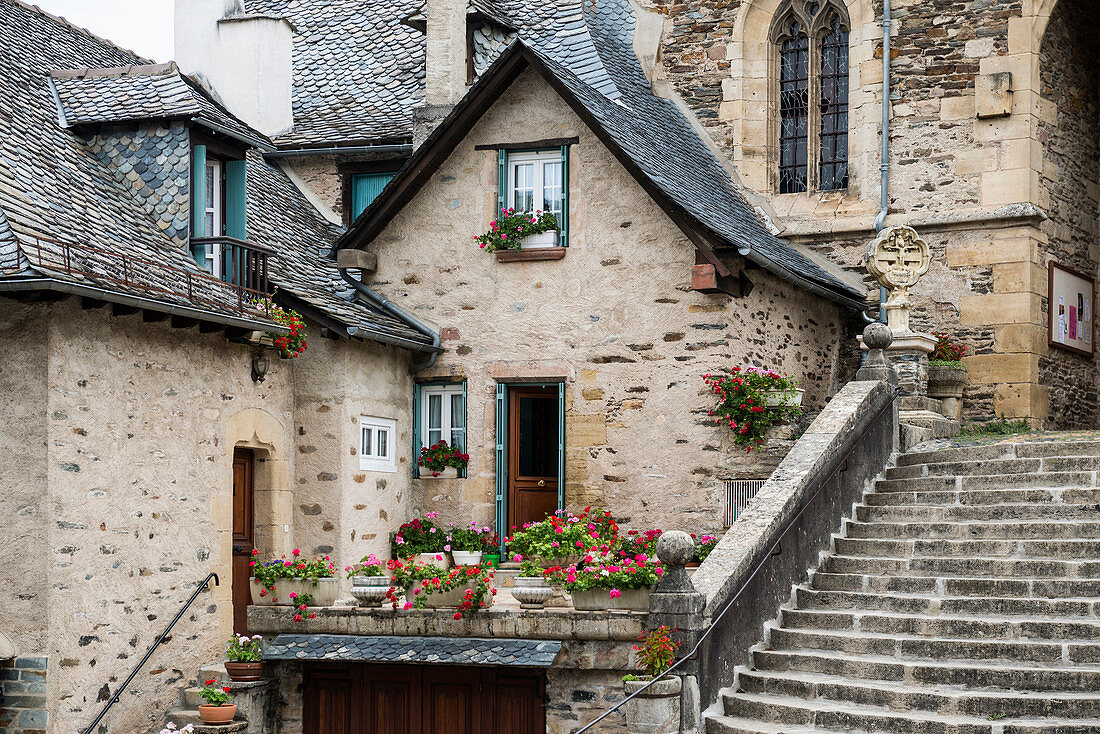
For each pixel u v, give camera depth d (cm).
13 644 1074
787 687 1012
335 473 1408
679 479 1446
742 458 1422
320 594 1220
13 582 1079
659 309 1466
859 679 1007
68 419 1099
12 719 1070
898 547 1150
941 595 1077
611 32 1866
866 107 1739
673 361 1456
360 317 1441
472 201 1549
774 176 1808
